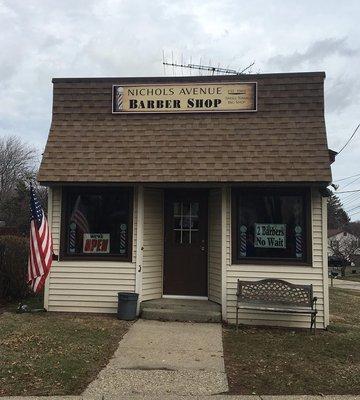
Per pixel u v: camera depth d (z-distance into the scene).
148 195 10.30
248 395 5.61
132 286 9.94
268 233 9.66
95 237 10.20
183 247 10.53
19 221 43.88
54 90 10.56
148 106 10.30
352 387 5.94
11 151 53.06
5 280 11.34
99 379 6.05
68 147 10.09
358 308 12.89
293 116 9.84
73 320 9.23
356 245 48.12
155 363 6.74
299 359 7.07
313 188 9.53
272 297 9.10
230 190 9.75
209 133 9.92
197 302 10.01
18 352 6.95
